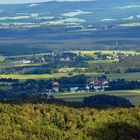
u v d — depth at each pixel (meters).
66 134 137.62
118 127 143.88
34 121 139.00
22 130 134.12
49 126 139.38
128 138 140.38
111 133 140.50
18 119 137.62
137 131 143.75
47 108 150.88
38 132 135.12
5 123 134.12
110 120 146.75
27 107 148.25
